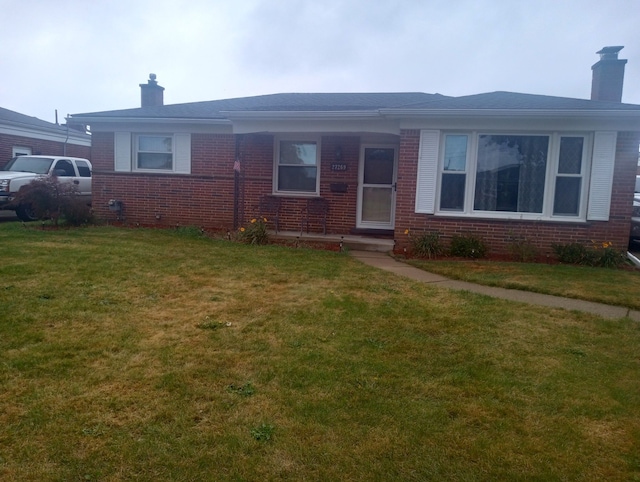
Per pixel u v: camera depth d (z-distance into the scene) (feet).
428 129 30.32
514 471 8.10
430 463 8.27
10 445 8.38
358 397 10.48
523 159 30.07
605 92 37.09
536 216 30.14
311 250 29.63
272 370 11.69
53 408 9.61
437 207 31.01
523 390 11.03
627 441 9.04
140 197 40.73
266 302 17.47
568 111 28.12
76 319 14.83
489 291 20.68
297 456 8.36
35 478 7.58
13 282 18.49
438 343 13.85
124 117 38.96
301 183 38.40
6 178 41.45
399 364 12.28
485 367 12.26
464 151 30.50
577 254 28.58
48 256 23.53
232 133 38.75
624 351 13.62
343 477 7.86
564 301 19.27
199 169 39.60
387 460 8.32
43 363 11.62
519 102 31.07
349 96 46.50
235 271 22.34
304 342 13.56
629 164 28.86
